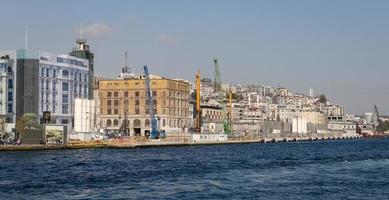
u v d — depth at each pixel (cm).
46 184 8825
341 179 9938
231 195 7781
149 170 11688
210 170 11756
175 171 11462
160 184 8988
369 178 10131
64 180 9444
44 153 18300
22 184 8794
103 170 11606
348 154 19588
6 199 7206
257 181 9538
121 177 10075
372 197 7744
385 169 12119
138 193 7881
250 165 13438
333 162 14588
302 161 15150
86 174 10594
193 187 8619
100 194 7744
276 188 8581
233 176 10388
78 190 8138
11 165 12681
